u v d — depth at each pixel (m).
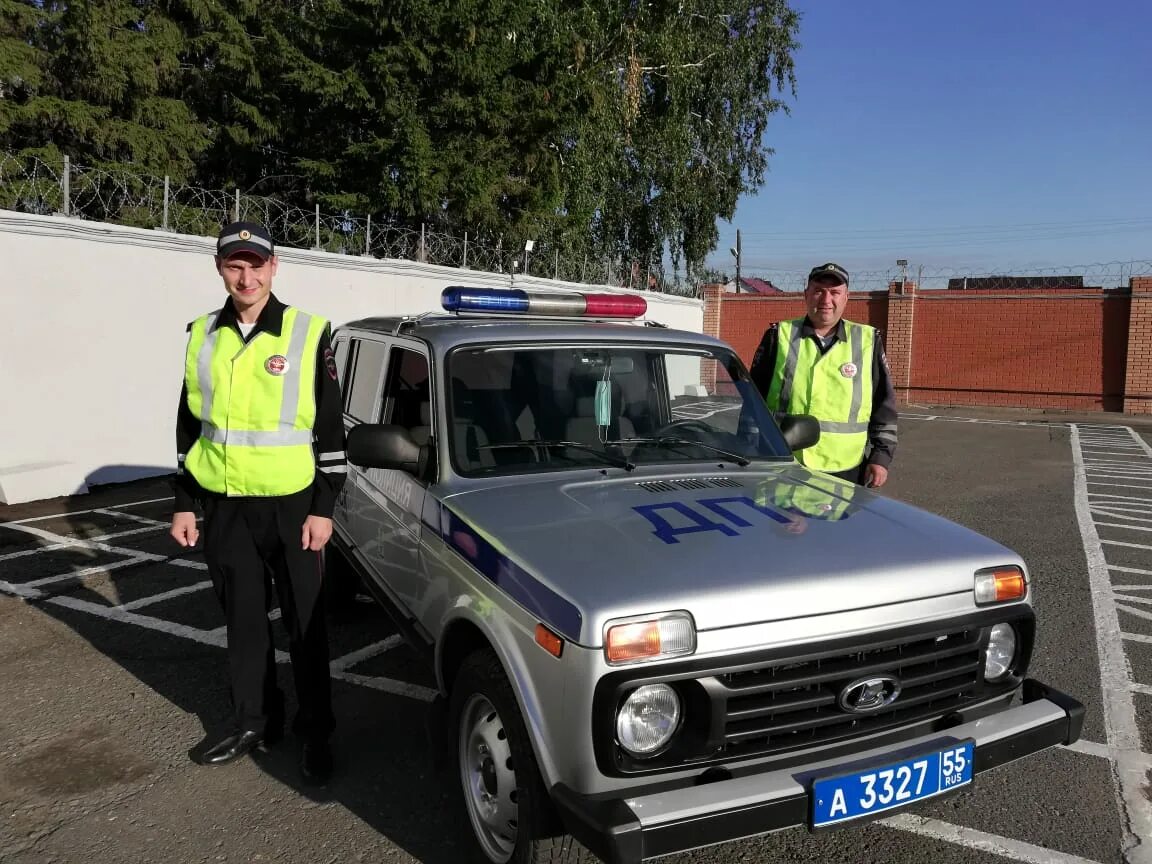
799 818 2.27
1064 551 7.07
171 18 14.39
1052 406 20.16
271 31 13.18
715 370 3.90
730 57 21.67
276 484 3.26
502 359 3.51
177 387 8.99
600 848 2.08
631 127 18.81
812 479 3.49
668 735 2.27
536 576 2.41
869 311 22.06
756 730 2.31
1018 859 2.99
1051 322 20.02
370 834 3.09
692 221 23.23
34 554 6.36
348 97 12.94
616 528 2.71
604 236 21.62
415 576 3.36
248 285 3.21
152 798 3.30
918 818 3.24
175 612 5.27
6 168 9.84
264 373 3.23
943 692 2.57
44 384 7.88
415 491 3.39
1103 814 3.25
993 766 2.55
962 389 21.09
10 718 3.93
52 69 12.54
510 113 13.87
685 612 2.24
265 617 3.49
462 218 14.29
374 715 4.02
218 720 3.93
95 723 3.89
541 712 2.32
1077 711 2.67
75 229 7.92
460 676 2.77
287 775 3.49
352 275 10.64
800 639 2.34
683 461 3.52
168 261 8.77
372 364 4.45
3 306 7.52
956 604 2.57
